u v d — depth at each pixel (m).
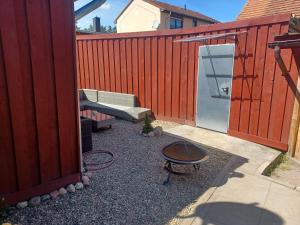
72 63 3.17
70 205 3.02
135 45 7.53
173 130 6.43
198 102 6.54
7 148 2.78
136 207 3.04
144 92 7.68
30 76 2.82
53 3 2.86
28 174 2.99
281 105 5.05
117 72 8.18
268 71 5.12
